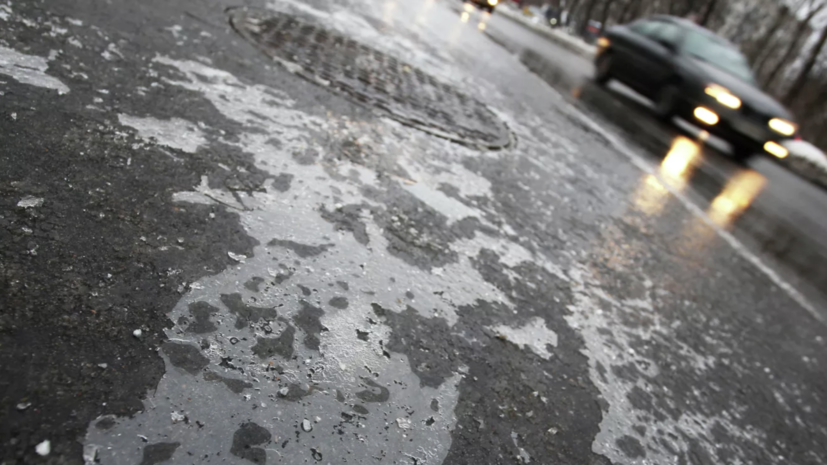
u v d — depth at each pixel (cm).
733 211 500
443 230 224
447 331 164
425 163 286
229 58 302
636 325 221
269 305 141
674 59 899
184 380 111
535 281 219
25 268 121
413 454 117
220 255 151
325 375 127
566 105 707
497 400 145
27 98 180
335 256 173
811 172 1013
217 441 102
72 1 271
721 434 176
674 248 334
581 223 307
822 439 196
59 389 99
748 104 788
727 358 226
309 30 461
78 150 167
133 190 161
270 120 248
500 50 1002
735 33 4197
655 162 575
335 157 242
